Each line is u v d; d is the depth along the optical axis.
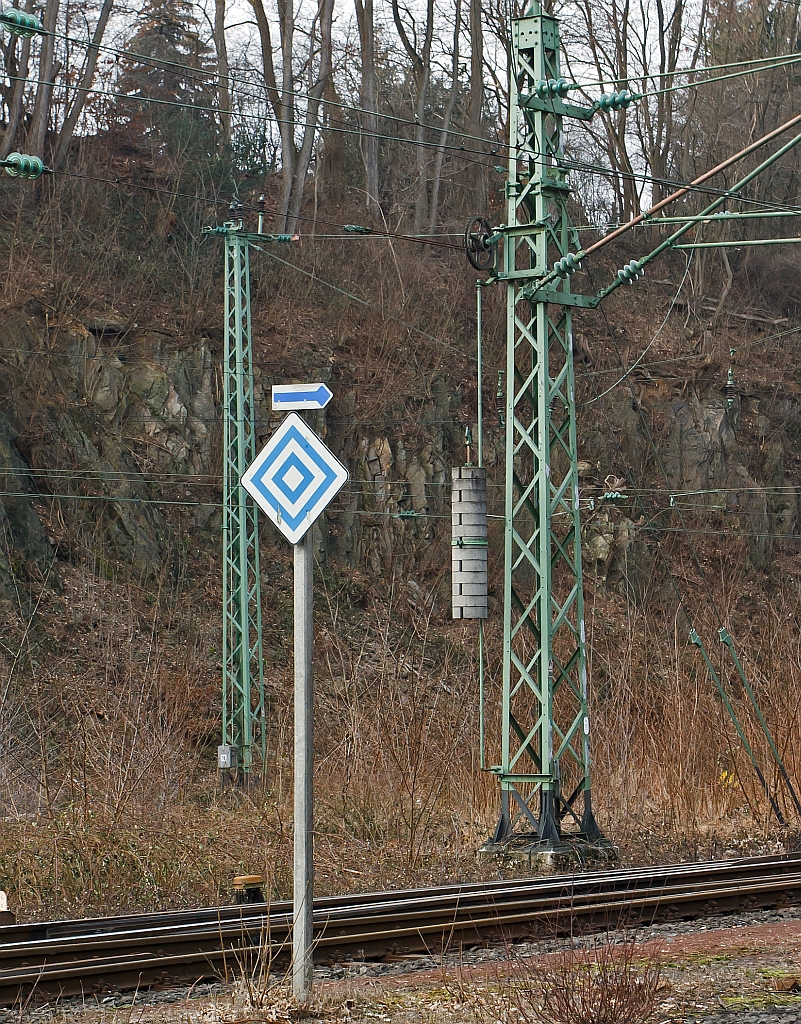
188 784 29.78
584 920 16.84
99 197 57.38
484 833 24.95
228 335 40.69
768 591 63.75
